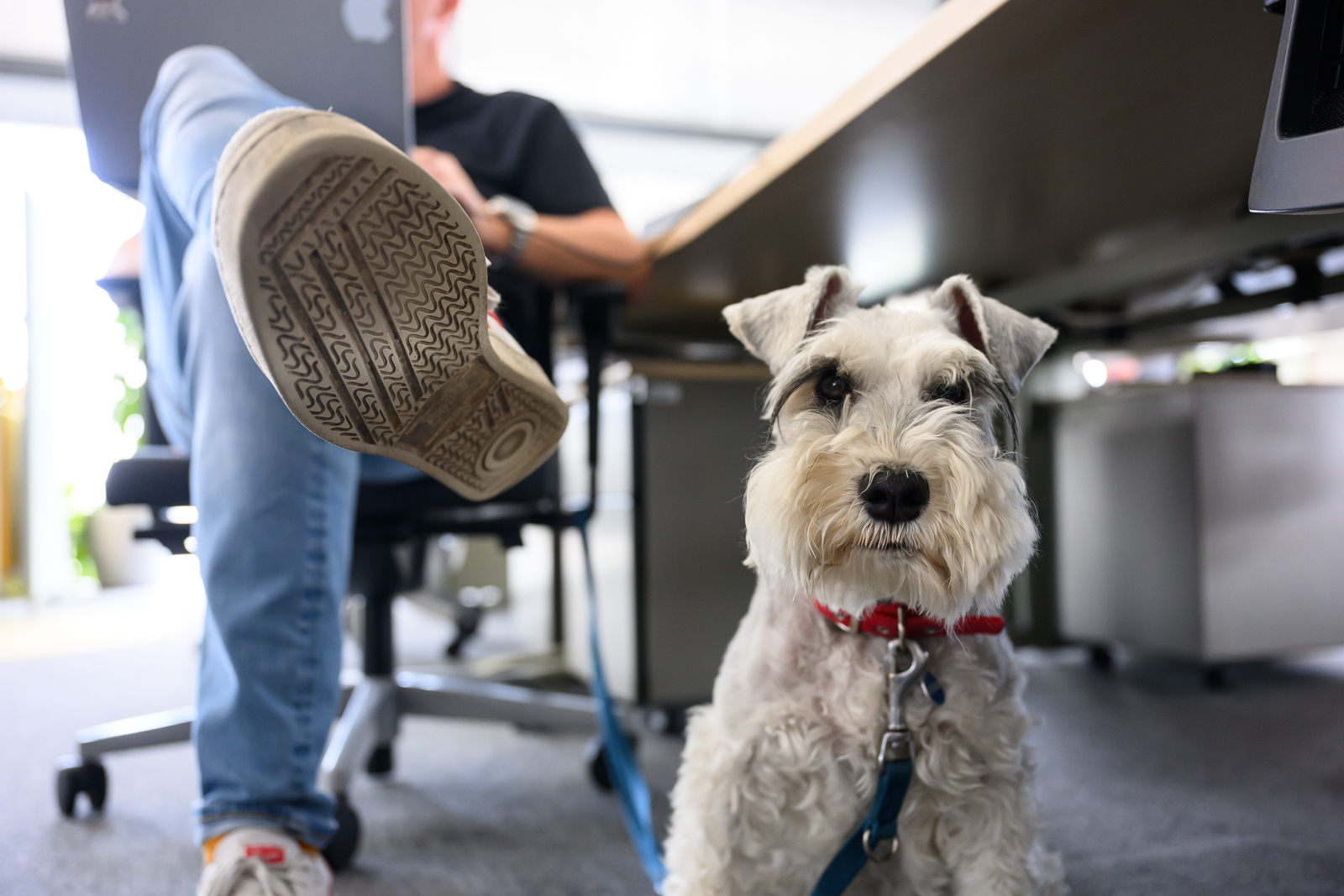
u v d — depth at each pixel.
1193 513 2.66
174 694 2.88
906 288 2.87
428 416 0.93
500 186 2.21
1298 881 1.42
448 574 4.78
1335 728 2.25
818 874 1.09
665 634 2.47
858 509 0.95
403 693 2.03
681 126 4.83
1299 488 2.74
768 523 1.02
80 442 5.65
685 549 2.50
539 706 1.98
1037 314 3.04
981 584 0.96
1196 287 2.79
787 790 1.07
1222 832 1.62
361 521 1.77
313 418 0.86
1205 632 2.63
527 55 4.56
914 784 1.03
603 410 2.71
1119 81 1.30
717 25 4.70
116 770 2.15
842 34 4.79
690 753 1.14
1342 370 3.61
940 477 0.97
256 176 0.71
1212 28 1.13
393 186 0.75
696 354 3.08
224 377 1.09
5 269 4.76
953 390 1.09
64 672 3.23
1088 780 1.91
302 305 0.78
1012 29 1.13
